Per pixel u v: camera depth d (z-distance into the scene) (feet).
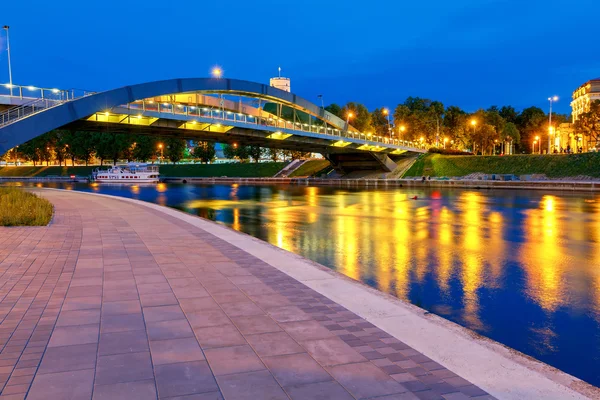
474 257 51.52
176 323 21.24
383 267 45.88
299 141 221.87
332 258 50.75
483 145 419.33
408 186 261.44
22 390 14.43
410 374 16.14
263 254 39.60
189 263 35.53
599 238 66.44
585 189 199.72
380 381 15.49
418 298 34.58
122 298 25.36
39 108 122.01
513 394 14.84
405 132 412.98
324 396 14.30
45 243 44.19
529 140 490.90
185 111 160.45
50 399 13.85
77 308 23.38
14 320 21.35
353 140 250.16
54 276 30.55
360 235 69.92
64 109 120.67
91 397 14.03
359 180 286.66
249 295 26.40
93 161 475.72
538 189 213.66
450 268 45.42
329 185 282.97
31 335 19.39
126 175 327.67
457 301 33.78
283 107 233.55
